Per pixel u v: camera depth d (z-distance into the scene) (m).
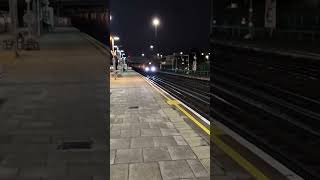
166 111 12.19
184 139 7.93
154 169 5.98
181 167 6.05
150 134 8.41
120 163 6.27
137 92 20.27
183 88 28.84
